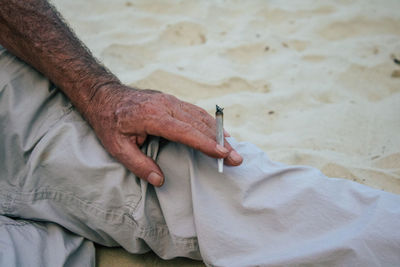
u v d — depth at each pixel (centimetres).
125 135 89
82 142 94
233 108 161
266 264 81
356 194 86
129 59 191
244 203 88
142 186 89
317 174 90
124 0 244
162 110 88
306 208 86
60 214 94
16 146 96
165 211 89
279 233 86
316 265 79
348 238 78
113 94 95
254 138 144
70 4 237
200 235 86
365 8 225
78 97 97
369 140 141
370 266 76
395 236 77
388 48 192
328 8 230
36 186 93
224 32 214
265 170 90
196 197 87
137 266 100
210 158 91
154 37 207
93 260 97
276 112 158
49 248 90
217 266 85
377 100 163
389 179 122
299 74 180
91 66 102
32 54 99
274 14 228
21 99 98
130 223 91
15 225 91
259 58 194
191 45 205
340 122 150
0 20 98
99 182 91
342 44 200
